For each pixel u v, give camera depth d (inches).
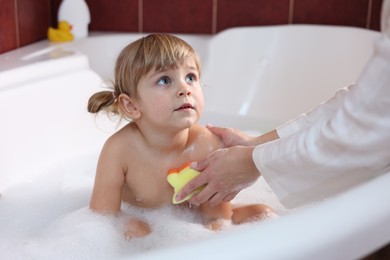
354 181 33.1
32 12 78.7
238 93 83.6
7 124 55.6
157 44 44.1
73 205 52.1
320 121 33.4
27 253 44.0
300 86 83.1
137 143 47.4
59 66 64.1
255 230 25.2
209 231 46.0
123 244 44.6
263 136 46.9
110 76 84.0
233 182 39.6
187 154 48.2
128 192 49.0
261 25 89.0
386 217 27.2
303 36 83.7
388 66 29.0
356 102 30.4
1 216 50.2
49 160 59.9
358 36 80.4
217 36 83.4
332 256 25.5
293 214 26.8
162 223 47.0
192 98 43.6
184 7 89.2
